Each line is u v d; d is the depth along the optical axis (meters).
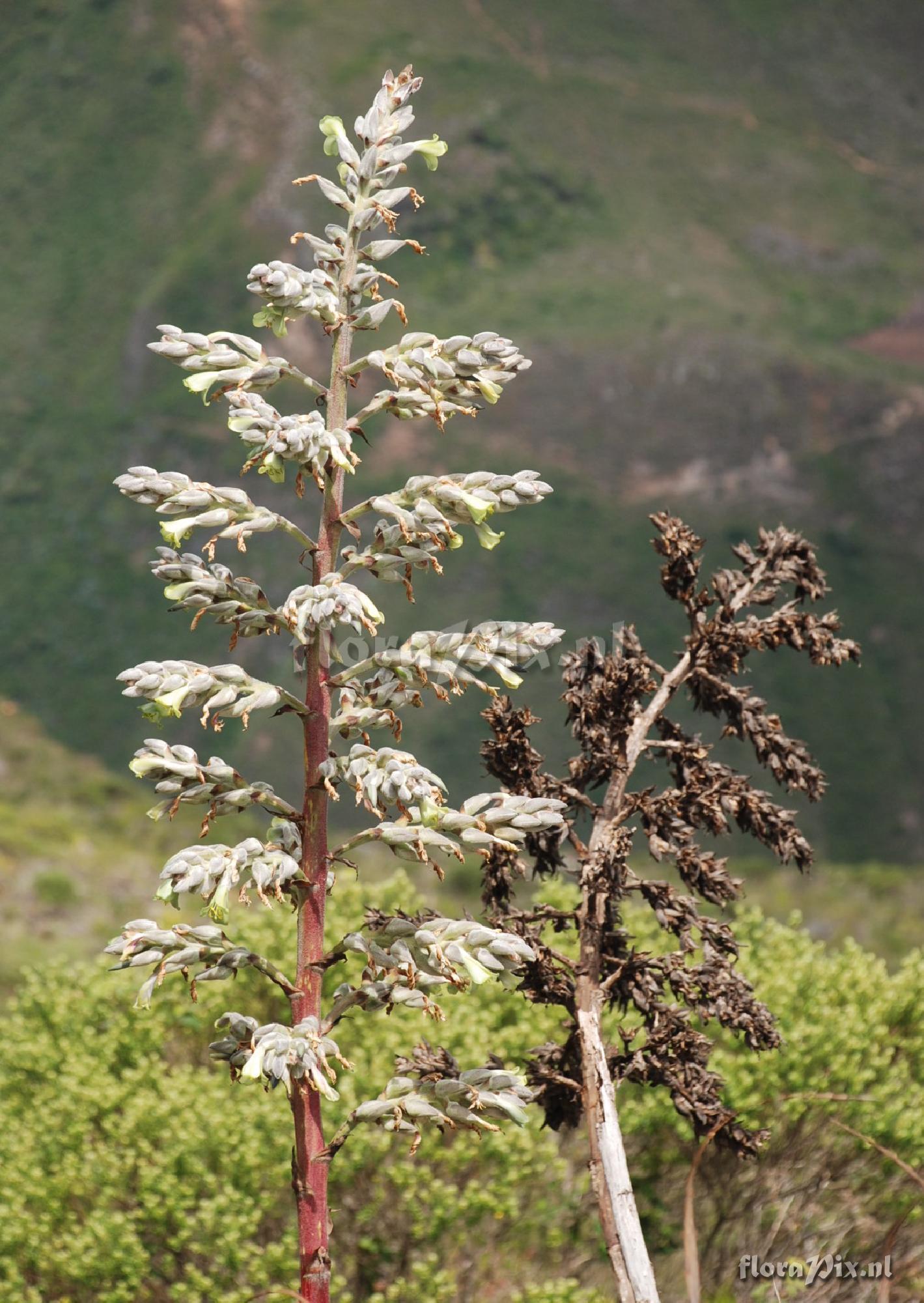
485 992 7.42
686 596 4.66
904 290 132.38
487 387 3.74
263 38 141.50
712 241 134.75
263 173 130.50
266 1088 3.77
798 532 4.67
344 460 3.62
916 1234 6.63
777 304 128.38
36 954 19.55
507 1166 6.38
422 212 123.81
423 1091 3.74
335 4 146.12
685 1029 4.34
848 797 88.25
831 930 24.11
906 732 91.62
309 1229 3.70
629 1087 6.73
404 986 3.75
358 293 3.88
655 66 155.00
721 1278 6.54
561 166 133.50
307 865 3.77
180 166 133.25
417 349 3.80
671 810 4.41
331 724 3.79
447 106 134.25
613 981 4.36
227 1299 5.73
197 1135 6.39
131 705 100.75
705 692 4.59
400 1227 6.36
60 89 142.00
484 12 151.88
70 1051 7.38
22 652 106.50
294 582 76.69
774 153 148.88
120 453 113.75
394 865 17.11
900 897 26.62
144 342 120.06
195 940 3.73
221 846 3.65
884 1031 6.99
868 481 108.06
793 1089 6.44
